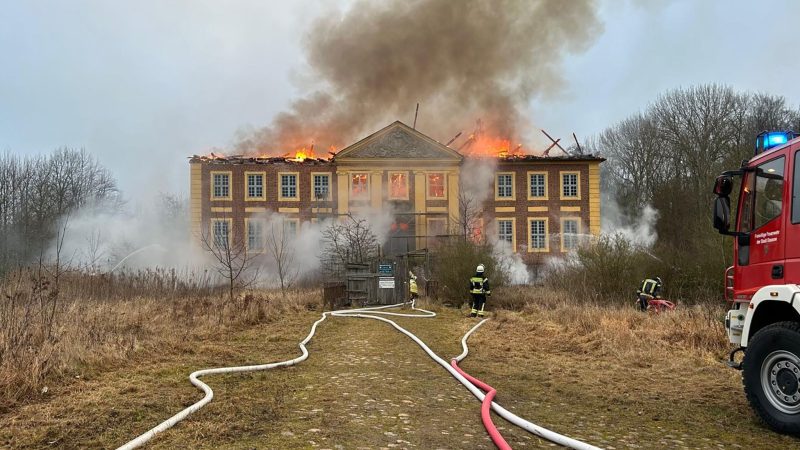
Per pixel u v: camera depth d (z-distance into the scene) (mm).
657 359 9633
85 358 7738
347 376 8039
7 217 45781
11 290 11578
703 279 17438
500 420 5898
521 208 43094
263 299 16969
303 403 6383
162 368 8000
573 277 19594
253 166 42594
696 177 46375
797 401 5551
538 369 9086
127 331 10125
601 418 6121
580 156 43438
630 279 18203
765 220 6316
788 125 45219
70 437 4957
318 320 14969
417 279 24719
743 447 5188
